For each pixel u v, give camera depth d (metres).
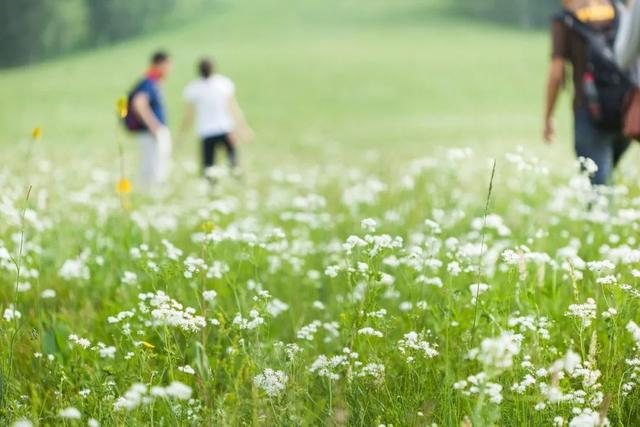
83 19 175.12
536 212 10.45
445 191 13.42
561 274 7.71
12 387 5.61
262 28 151.25
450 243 7.04
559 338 6.45
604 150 9.75
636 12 8.65
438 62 96.38
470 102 71.75
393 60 98.81
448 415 5.13
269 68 96.31
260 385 5.27
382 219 11.96
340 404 5.00
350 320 6.14
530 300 6.33
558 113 57.59
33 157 23.50
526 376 5.11
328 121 60.16
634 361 5.43
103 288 8.37
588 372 5.23
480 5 160.88
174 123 60.03
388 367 5.83
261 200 16.12
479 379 4.88
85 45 182.00
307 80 87.06
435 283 6.56
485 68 91.25
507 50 108.25
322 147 37.41
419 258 6.66
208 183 16.45
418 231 10.54
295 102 74.69
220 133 20.55
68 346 6.29
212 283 7.73
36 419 5.06
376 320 6.02
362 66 94.94
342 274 8.62
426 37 131.25
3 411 5.19
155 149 19.59
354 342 6.17
